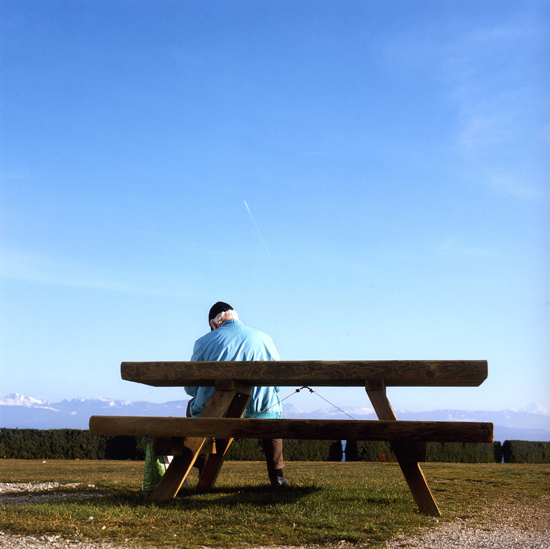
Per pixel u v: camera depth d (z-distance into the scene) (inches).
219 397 186.4
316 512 167.0
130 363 191.5
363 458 655.8
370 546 132.8
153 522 153.7
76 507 170.4
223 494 206.7
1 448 662.5
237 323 220.8
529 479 296.4
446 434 161.9
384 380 177.9
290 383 196.9
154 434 178.1
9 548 127.0
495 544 136.5
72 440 674.2
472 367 169.3
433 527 154.8
